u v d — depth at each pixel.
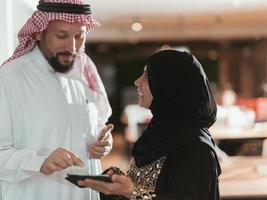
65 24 2.08
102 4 7.46
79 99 2.33
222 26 11.11
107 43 15.02
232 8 8.16
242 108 7.79
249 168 4.13
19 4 3.87
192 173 1.89
